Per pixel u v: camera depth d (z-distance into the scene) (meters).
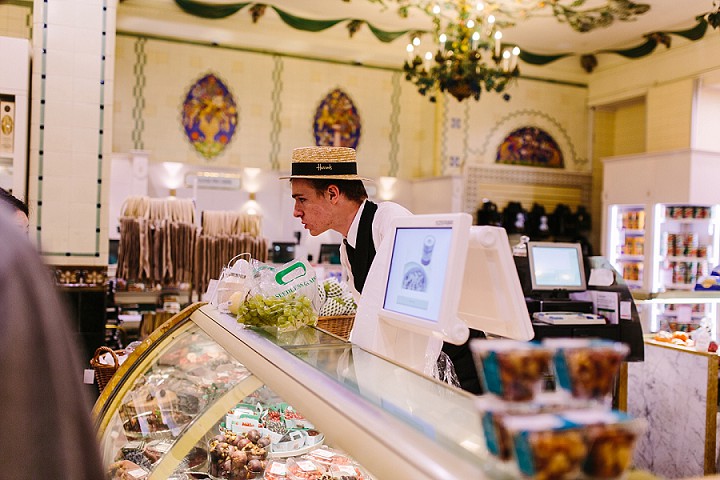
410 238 1.69
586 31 9.13
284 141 10.09
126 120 9.27
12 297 0.67
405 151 10.77
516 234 10.00
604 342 0.85
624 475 0.77
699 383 4.47
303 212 2.59
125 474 2.14
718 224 8.18
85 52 4.88
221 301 2.59
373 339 1.75
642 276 8.66
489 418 0.82
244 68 9.84
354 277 2.58
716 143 9.05
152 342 2.55
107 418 2.34
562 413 0.79
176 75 9.49
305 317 2.11
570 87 11.00
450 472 0.86
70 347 0.72
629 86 10.09
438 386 1.33
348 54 9.92
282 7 8.60
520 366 0.80
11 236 0.71
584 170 11.15
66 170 4.85
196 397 2.26
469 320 1.74
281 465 2.09
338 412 1.18
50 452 0.65
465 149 10.48
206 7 8.50
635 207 9.12
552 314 4.68
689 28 8.77
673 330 6.00
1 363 0.64
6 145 4.73
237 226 5.36
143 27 8.96
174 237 5.11
